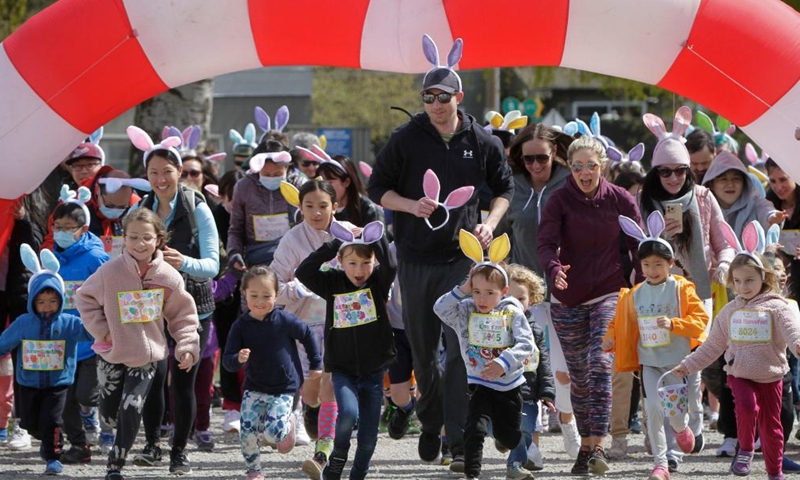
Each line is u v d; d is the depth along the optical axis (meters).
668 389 15.77
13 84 18.20
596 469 16.39
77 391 17.75
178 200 17.06
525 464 16.78
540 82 54.06
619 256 17.00
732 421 18.33
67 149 18.94
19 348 17.09
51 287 17.19
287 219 20.33
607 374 16.44
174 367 16.69
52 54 18.09
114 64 18.22
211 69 18.73
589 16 17.81
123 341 15.76
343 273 15.67
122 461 15.77
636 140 61.88
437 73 15.77
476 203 16.14
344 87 77.44
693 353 16.11
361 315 15.41
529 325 16.08
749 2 17.91
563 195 16.70
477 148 16.09
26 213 19.66
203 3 17.95
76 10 18.09
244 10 17.98
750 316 15.91
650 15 17.78
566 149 19.08
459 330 15.59
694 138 22.03
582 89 69.31
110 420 16.58
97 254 18.44
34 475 16.69
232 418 21.17
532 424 16.36
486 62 18.62
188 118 36.28
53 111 18.38
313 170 22.12
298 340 16.33
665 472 15.80
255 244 20.41
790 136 18.06
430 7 17.89
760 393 16.08
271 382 16.06
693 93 18.66
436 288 16.08
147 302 15.82
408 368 18.56
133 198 19.77
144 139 17.42
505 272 15.41
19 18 39.25
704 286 18.14
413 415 21.64
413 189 16.11
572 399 16.94
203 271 16.55
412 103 77.06
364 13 17.94
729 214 20.17
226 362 15.98
